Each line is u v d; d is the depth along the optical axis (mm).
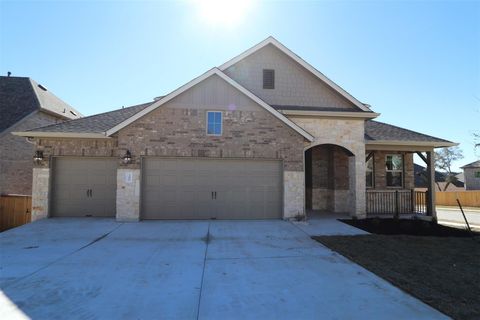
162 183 11289
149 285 5152
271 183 11734
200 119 11367
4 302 4465
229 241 8367
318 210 14844
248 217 11578
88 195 11844
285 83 13680
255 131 11586
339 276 5691
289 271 5949
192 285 5172
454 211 20500
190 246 7793
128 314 4117
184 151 11227
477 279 5570
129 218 10930
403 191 14664
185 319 3996
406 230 10422
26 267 6051
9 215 14016
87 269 5957
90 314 4109
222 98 11508
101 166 11922
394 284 5285
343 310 4297
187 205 11352
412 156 14906
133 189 10992
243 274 5750
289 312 4227
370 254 7203
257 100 11531
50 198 11648
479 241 8789
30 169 16688
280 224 10789
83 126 12336
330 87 13656
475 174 41688
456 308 4363
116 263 6348
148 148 11102
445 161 49531
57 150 11688
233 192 11555
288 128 11734
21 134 11242
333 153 14367
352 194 12758
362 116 12680
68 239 8438
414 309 4344
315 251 7469
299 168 11695
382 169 14633
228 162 11586
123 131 11078
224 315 4117
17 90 18719
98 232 9266
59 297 4645
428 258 6945
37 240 8305
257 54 13742
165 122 11234
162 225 10312
